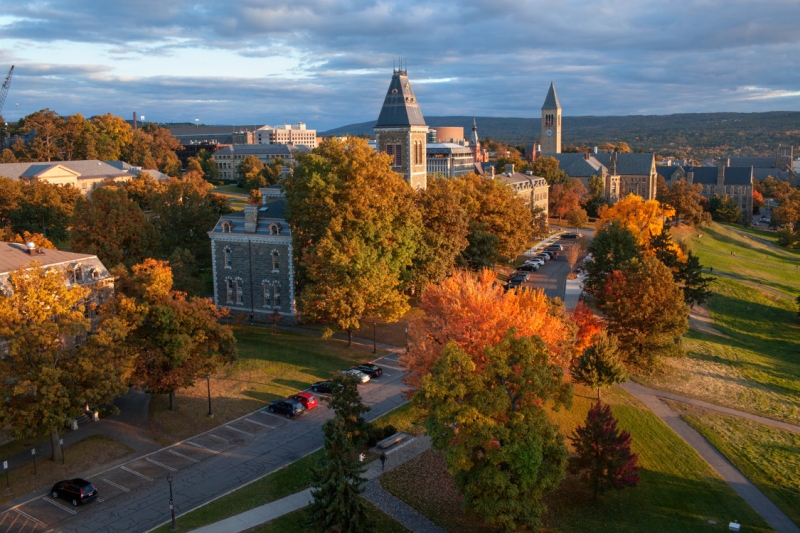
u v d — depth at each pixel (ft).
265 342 282.77
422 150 402.72
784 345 348.18
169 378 206.59
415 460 187.21
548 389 155.94
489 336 185.37
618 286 278.46
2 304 174.70
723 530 165.78
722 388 268.21
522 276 401.29
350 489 148.46
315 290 272.10
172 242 373.61
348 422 180.34
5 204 443.73
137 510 163.22
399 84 383.24
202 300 220.84
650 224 426.92
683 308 272.10
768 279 501.15
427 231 322.14
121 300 204.85
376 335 292.81
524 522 153.99
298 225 304.30
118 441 198.39
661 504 176.24
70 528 155.43
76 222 315.17
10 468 180.75
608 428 171.42
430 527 159.22
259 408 222.89
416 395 164.86
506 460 147.54
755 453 208.03
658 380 271.49
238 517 159.94
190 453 193.06
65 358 188.14
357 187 287.28
